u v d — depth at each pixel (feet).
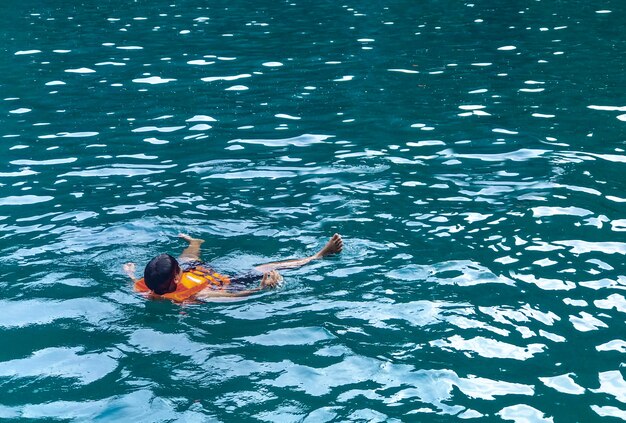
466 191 25.91
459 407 15.19
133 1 68.95
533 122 33.55
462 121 34.04
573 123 33.22
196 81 42.04
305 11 62.44
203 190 26.58
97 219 24.27
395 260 21.13
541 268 20.51
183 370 16.66
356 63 45.01
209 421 14.96
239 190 26.55
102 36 54.39
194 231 23.26
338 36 52.54
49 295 19.80
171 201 25.63
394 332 17.85
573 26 53.21
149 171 28.68
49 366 16.89
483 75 41.60
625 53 45.11
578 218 23.49
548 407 15.14
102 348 17.54
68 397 15.81
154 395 15.81
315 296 19.44
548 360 16.66
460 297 19.21
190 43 51.75
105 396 15.83
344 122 34.35
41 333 18.17
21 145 31.96
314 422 14.82
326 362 16.79
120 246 22.39
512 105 36.17
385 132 32.81
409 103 36.99
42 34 55.31
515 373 16.24
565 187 26.00
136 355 17.28
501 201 25.00
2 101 38.78
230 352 17.29
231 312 18.90
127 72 44.27
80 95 39.70
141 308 19.21
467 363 16.62
